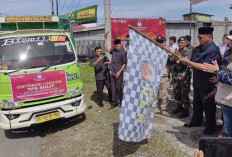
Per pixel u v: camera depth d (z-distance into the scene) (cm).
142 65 333
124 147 397
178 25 1584
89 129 483
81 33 1964
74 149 406
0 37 494
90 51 1766
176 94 545
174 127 476
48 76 466
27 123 452
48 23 551
